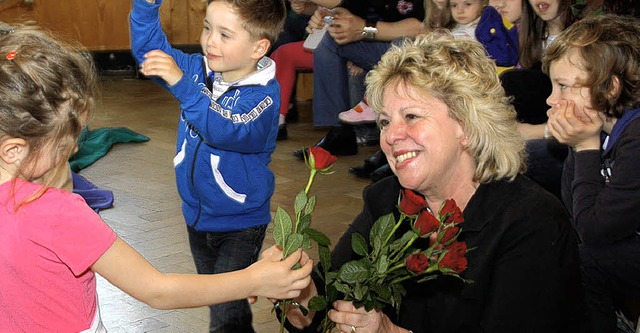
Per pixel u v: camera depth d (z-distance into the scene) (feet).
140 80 23.61
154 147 17.69
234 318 8.63
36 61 4.99
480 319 6.14
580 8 11.13
